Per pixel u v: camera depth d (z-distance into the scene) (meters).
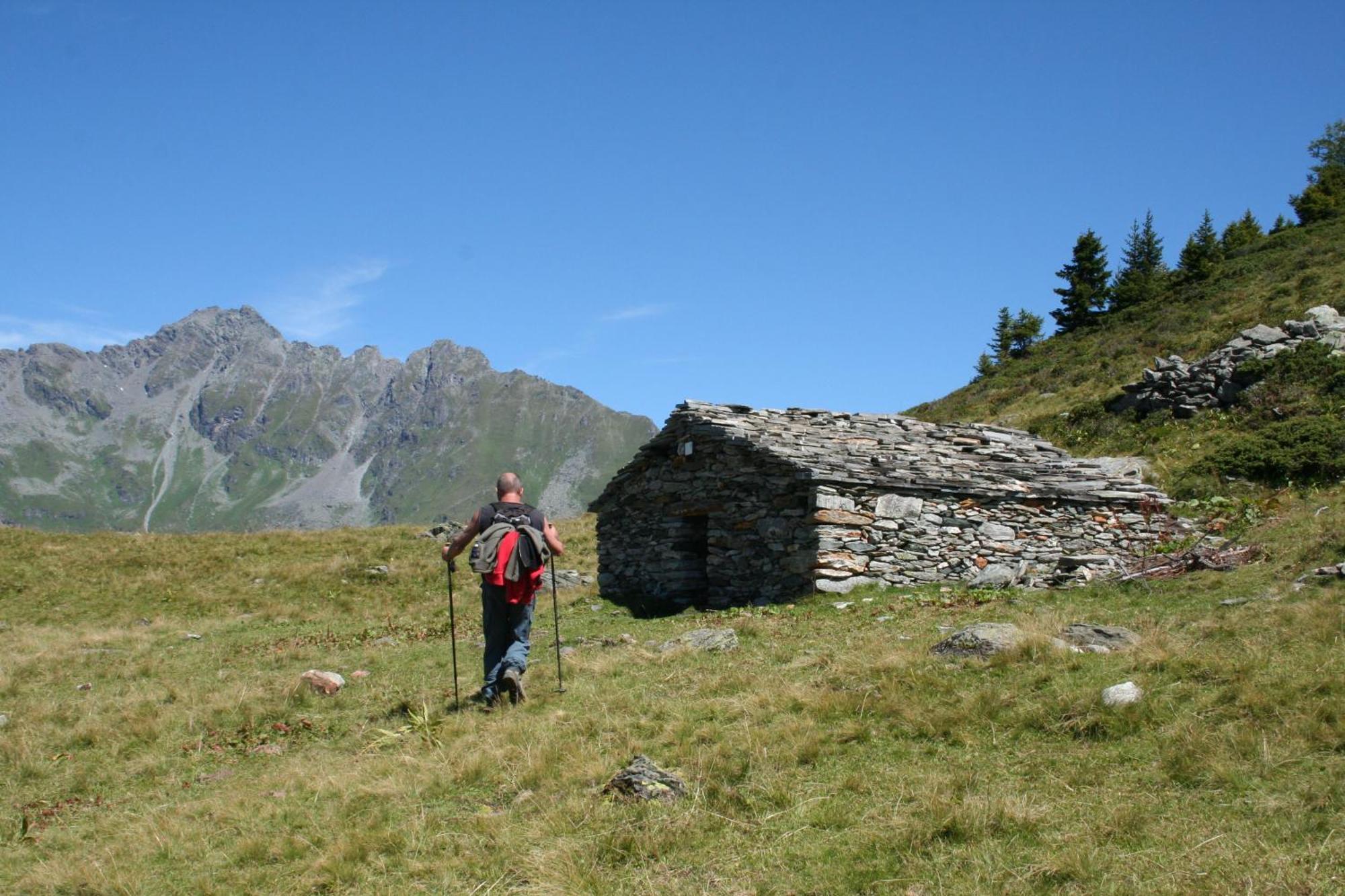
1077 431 35.56
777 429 20.50
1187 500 24.77
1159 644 9.94
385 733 9.52
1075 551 20.14
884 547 18.16
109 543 32.91
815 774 7.50
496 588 10.34
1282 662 8.93
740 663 11.53
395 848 6.69
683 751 8.05
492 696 10.20
